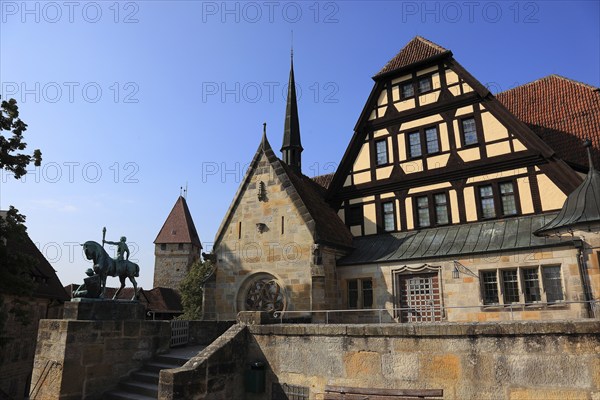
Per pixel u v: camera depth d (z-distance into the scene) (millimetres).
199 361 10211
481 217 18906
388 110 22703
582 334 7883
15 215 15734
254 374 10992
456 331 8875
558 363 8000
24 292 15367
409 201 21031
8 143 15852
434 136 21078
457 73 20828
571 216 14656
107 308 13938
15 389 28625
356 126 23219
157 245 72625
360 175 22797
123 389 13398
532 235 16578
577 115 20391
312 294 18422
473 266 17094
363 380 9664
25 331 30094
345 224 22578
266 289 20125
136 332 14406
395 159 21891
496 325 8555
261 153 21875
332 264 19922
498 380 8430
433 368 9023
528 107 22875
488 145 19344
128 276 15578
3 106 15922
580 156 18406
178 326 16422
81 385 12742
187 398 9750
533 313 15617
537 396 8070
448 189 20062
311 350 10469
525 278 16156
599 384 7645
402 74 22672
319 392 10156
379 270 19266
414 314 18281
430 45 22500
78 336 12844
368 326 9789
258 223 20875
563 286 15078
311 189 23906
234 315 20641
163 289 62469
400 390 9195
